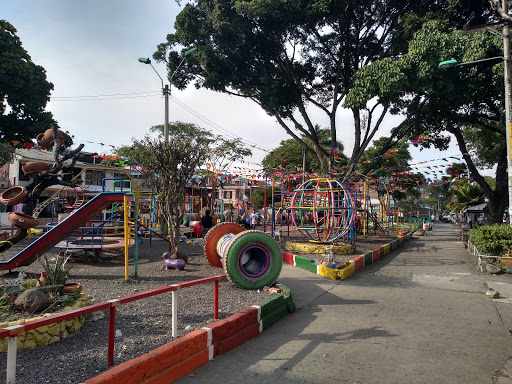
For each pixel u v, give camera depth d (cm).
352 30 2136
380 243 1689
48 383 335
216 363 445
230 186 5225
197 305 610
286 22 1827
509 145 1157
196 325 505
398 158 3206
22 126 2141
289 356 471
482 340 536
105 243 1128
